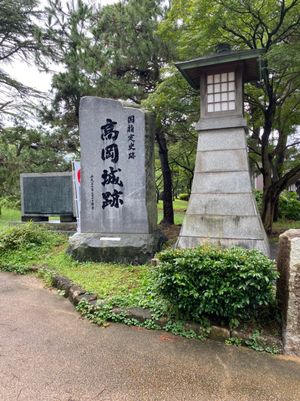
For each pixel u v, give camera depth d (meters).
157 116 7.77
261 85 7.19
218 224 4.92
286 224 10.27
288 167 9.83
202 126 5.08
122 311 3.59
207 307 3.07
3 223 9.91
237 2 5.62
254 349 2.94
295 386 2.43
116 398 2.28
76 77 8.59
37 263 5.79
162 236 6.25
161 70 7.79
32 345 3.03
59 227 8.13
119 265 5.33
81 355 2.85
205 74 5.11
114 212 5.84
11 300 4.30
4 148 13.05
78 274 4.93
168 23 6.92
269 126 7.34
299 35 5.99
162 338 3.16
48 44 11.42
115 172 5.83
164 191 10.83
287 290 2.91
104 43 9.02
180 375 2.55
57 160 12.07
